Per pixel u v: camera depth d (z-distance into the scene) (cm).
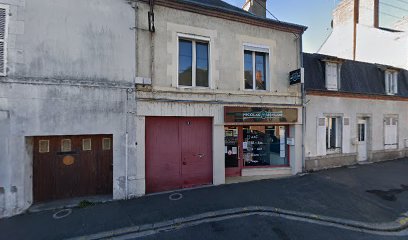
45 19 534
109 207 536
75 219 479
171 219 479
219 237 417
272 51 789
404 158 1116
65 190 585
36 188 561
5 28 503
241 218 491
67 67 549
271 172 808
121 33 599
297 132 821
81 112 557
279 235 425
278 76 795
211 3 791
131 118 602
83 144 600
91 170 605
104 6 585
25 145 519
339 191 648
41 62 528
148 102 619
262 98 763
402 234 447
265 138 829
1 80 496
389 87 1091
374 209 542
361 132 1043
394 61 1246
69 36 553
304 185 694
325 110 903
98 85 570
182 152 678
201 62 706
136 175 604
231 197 595
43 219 480
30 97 518
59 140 582
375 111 1048
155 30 634
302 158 832
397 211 534
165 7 645
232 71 728
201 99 679
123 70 597
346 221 484
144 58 621
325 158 899
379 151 1059
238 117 721
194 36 680
